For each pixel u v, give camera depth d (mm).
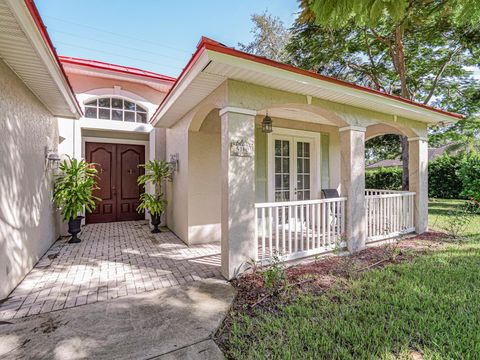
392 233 5074
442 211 8477
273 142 5930
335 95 3840
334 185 6848
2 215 2740
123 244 5035
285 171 6148
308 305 2572
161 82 7051
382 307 2467
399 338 2021
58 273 3504
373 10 1945
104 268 3699
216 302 2686
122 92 6898
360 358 1816
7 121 2869
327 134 6809
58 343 2039
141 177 6242
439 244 4695
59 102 4250
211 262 3967
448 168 11773
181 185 5484
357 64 10445
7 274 2840
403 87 8555
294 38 10117
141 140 7809
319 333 2111
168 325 2287
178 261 4016
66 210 4973
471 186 9422
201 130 5152
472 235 5289
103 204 7422
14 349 1965
